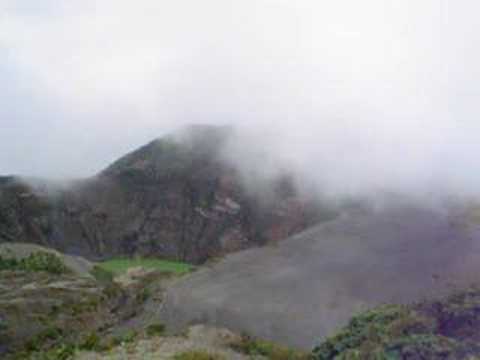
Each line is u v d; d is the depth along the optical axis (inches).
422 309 1261.1
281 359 1330.0
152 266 5162.4
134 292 2564.0
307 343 1465.3
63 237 7037.4
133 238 6884.8
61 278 3737.7
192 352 1290.6
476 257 1959.9
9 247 4810.5
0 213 7175.2
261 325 1609.3
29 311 2748.5
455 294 1330.0
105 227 7101.4
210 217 6717.5
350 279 1919.3
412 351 1041.5
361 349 1135.0
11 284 3489.2
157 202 7111.2
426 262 1974.7
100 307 2522.1
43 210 7278.5
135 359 1258.6
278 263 2204.7
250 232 6353.3
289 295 1835.6
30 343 2273.6
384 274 1916.8
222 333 1492.4
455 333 1128.8
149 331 1672.0
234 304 1791.3
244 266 2231.8
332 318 1606.8
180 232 6737.2
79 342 1753.2
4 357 2182.6
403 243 2265.0
